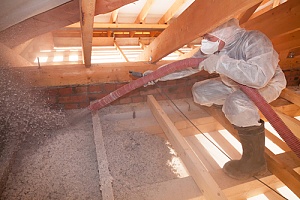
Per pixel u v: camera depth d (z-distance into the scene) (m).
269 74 1.11
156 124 1.87
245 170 1.32
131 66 2.01
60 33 3.49
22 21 1.20
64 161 1.39
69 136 1.63
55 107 1.94
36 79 1.75
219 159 1.73
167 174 1.41
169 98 2.15
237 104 1.29
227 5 1.01
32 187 1.18
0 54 1.34
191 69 1.66
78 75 1.87
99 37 3.80
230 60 1.15
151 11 3.30
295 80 2.75
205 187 1.13
